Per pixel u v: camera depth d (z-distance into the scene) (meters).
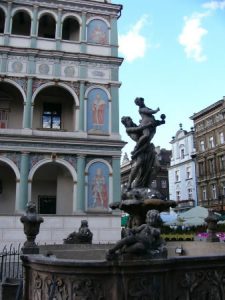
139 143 10.47
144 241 5.95
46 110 31.30
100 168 28.47
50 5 31.12
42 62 29.45
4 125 29.95
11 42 29.45
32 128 28.45
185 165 63.44
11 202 29.31
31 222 9.22
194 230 34.16
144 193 9.88
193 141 61.97
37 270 6.54
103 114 29.66
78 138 28.11
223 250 9.80
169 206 9.89
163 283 5.91
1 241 24.56
